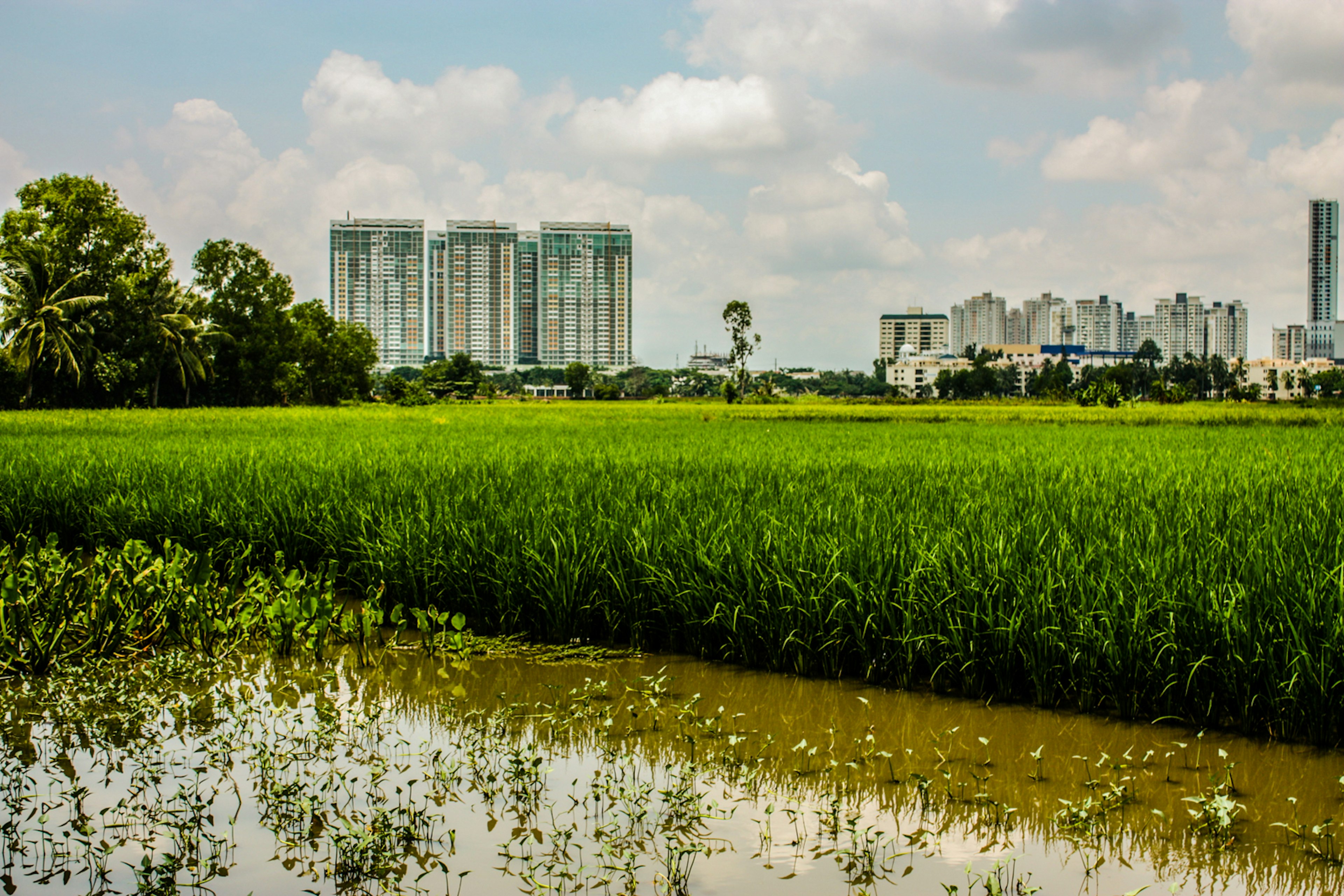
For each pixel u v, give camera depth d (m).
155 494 10.31
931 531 6.85
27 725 5.50
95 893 3.71
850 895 3.67
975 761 4.96
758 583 6.52
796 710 5.71
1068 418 36.38
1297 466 12.26
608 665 6.59
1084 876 3.84
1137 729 5.28
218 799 4.56
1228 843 4.05
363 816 4.33
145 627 6.90
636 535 7.15
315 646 6.78
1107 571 5.73
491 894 3.68
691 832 4.21
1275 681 4.93
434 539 7.93
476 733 5.35
